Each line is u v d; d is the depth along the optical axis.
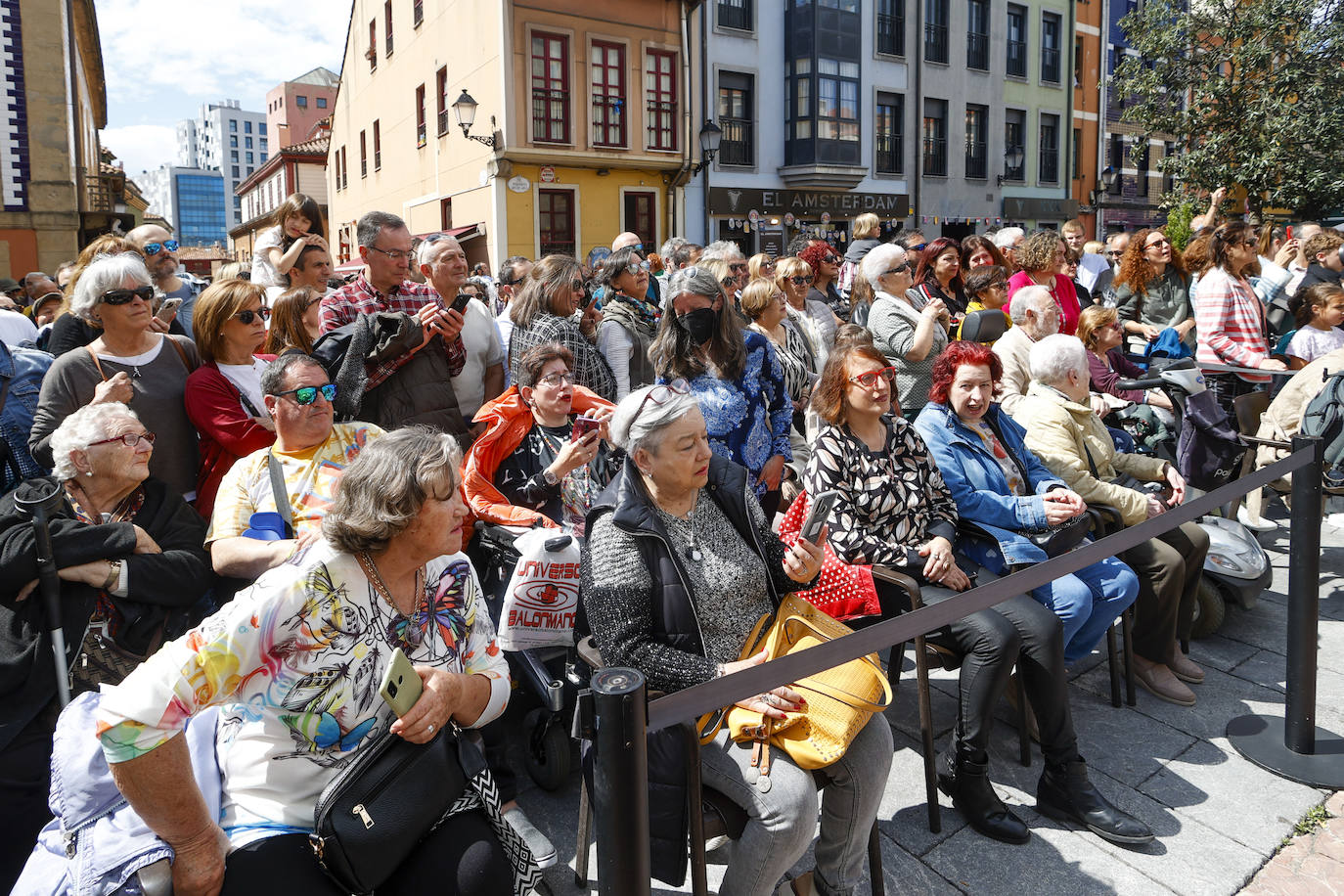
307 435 2.83
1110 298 8.37
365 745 1.77
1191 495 4.68
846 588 2.95
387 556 1.86
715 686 1.57
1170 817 2.96
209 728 1.93
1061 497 3.46
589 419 3.13
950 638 2.98
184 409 3.31
